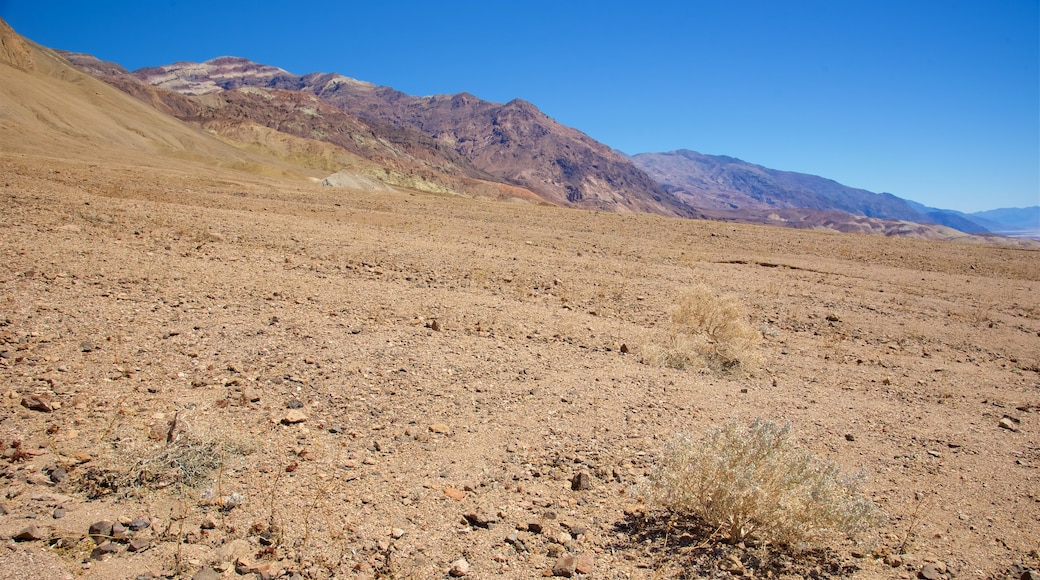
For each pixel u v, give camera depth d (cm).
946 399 738
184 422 439
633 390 643
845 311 1197
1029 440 609
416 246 1422
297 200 2238
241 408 498
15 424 430
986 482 502
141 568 306
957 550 396
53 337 591
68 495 361
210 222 1414
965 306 1343
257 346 634
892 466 520
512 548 359
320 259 1162
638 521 402
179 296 784
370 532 359
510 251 1530
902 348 988
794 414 624
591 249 1720
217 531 343
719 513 392
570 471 462
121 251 989
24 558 301
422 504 396
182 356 586
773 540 385
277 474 410
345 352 648
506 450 484
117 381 519
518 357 710
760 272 1569
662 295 1171
